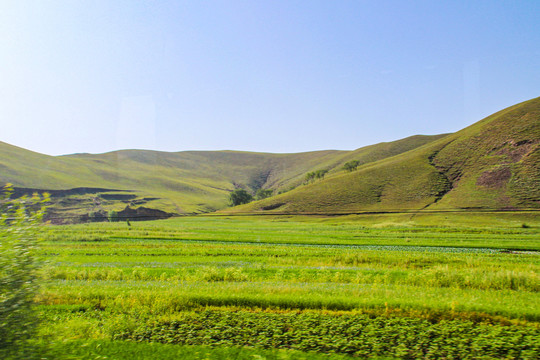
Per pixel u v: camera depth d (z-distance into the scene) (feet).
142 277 98.32
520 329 54.60
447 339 51.16
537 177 436.76
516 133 532.73
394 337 52.90
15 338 36.91
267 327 57.21
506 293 77.10
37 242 39.60
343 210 491.72
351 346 49.80
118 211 548.31
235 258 138.10
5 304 36.29
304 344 50.72
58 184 609.01
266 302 68.54
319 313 64.13
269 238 219.20
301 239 215.31
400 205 475.31
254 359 45.32
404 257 132.57
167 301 68.03
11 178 554.05
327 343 50.60
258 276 102.32
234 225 379.76
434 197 475.72
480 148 550.36
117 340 52.26
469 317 59.82
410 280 92.22
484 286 84.58
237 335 54.95
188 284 85.71
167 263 124.06
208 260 132.87
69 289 78.07
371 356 46.85
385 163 655.76
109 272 100.07
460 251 167.63
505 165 484.74
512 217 372.99
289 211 524.11
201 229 297.33
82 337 52.39
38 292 39.09
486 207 412.57
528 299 69.92
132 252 153.17
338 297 69.10
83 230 247.09
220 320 61.26
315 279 96.07
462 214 401.49
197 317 63.21
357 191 544.62
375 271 105.40
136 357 45.52
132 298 70.08
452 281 88.48
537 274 93.66
